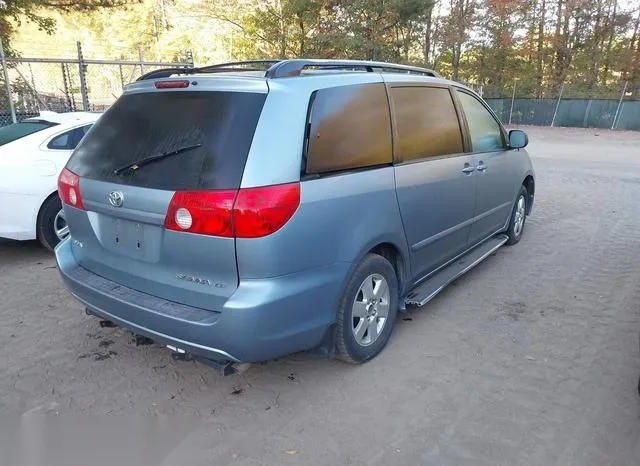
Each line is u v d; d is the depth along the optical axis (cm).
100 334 372
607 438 262
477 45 3541
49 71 2188
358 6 2311
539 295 449
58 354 344
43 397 296
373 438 262
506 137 523
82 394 299
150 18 4353
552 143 2173
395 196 330
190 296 267
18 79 1647
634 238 630
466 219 438
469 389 305
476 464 244
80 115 591
